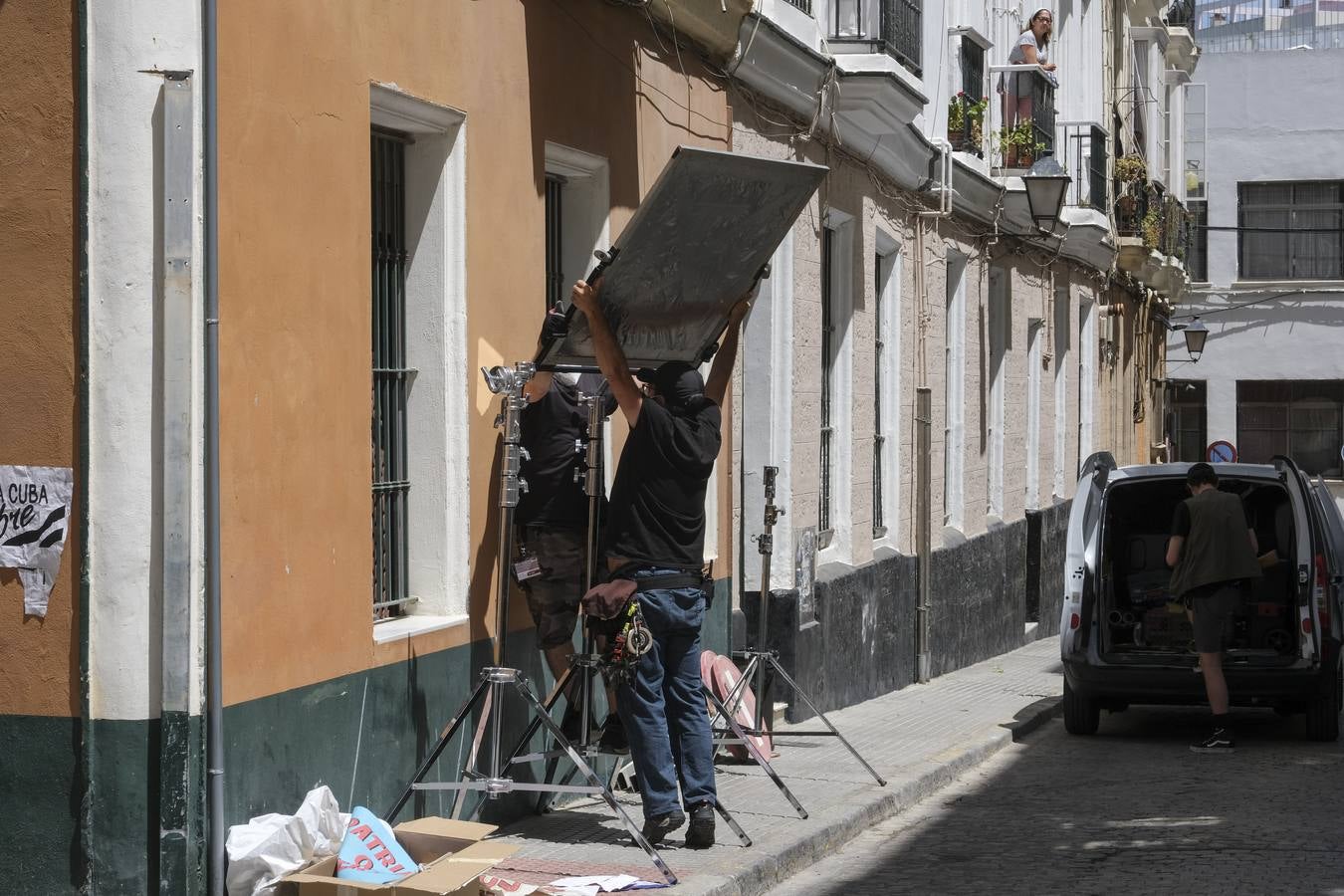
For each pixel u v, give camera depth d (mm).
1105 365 28547
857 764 11102
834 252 14766
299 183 6652
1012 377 21938
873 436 15633
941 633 18375
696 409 7719
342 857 6223
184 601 5969
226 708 6152
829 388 14789
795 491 13141
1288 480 13719
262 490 6398
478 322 8086
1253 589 14328
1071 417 25969
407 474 7953
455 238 7934
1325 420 43750
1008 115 20391
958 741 12672
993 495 21719
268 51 6434
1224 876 8227
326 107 6840
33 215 6043
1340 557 14750
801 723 13141
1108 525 14258
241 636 6262
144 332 5980
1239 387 44250
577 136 9227
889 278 16328
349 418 7051
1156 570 14656
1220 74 44438
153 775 6000
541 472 8383
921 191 16828
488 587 8195
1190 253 39156
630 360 8219
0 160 6062
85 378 5988
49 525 6035
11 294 6062
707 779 7918
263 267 6410
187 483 5977
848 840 9070
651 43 10273
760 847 8031
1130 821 9828
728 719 8922
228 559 6176
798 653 13117
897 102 14039
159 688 6000
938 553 18172
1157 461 35344
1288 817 9938
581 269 9656
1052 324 24328
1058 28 24281
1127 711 16031
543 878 7086
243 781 6270
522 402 7449
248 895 6082
